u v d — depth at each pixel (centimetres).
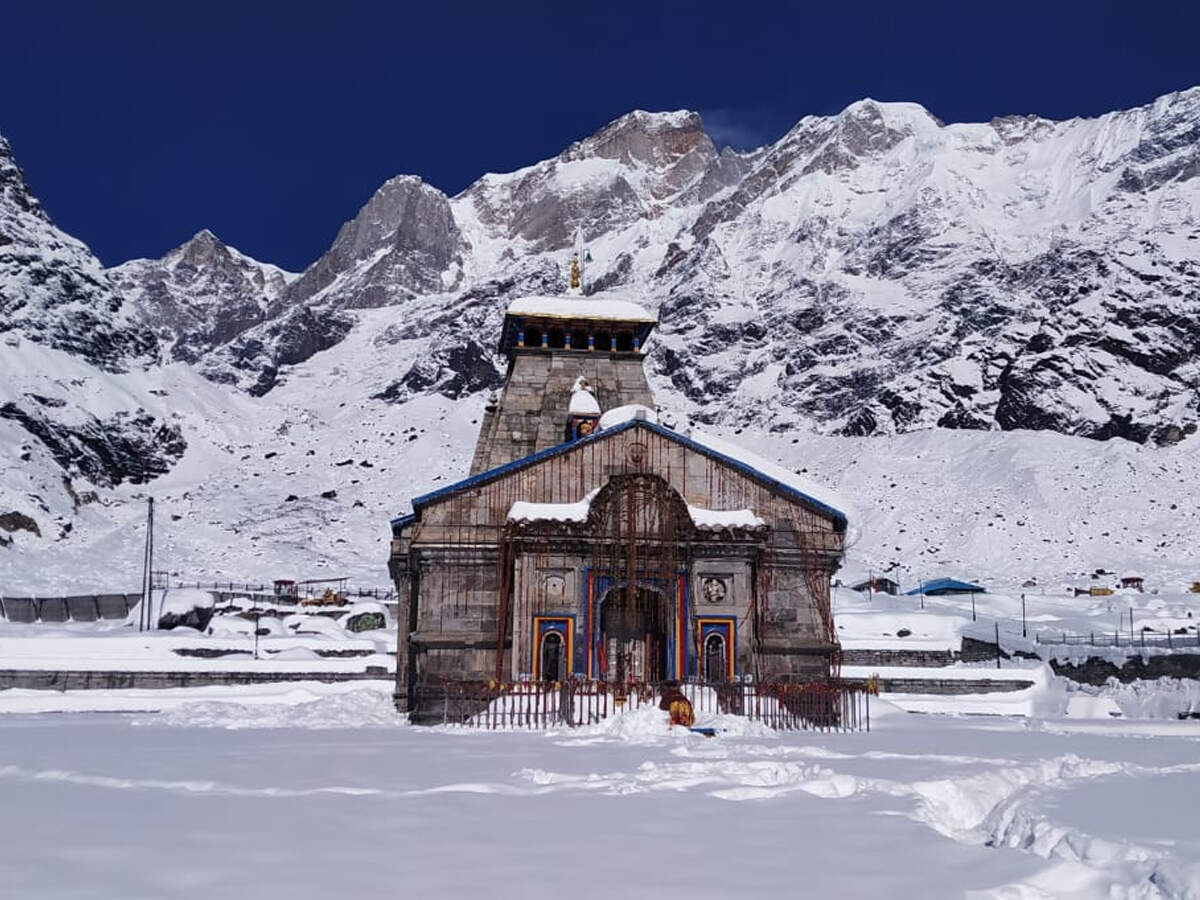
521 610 4631
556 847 1347
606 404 6012
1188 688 6825
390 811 1609
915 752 2748
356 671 6594
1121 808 1681
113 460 18938
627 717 3291
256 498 17812
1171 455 19175
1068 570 15038
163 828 1453
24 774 2141
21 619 9969
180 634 7862
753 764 2111
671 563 4712
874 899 1113
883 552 16450
